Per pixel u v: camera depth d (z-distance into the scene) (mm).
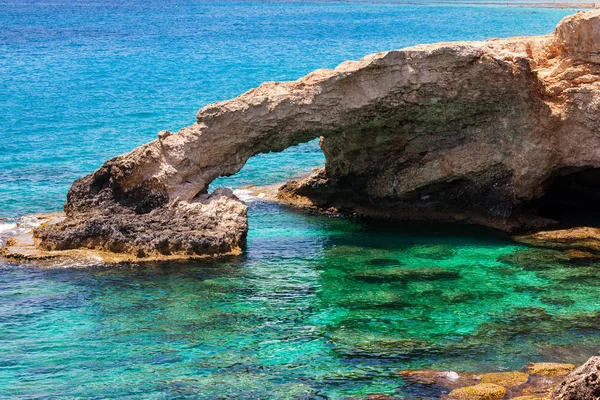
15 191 38344
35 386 20047
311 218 35125
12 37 115688
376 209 35375
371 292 26391
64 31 126562
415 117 32719
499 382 20000
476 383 20031
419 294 26141
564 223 33094
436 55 30547
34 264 28500
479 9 163250
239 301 25719
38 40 111438
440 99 31484
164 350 22234
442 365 21219
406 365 21250
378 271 28281
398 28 121062
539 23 121062
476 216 33562
